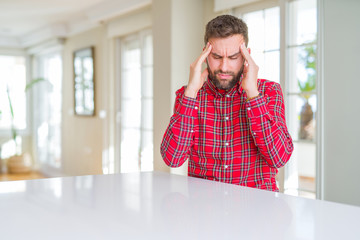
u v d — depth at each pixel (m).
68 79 6.11
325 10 2.59
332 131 2.58
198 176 1.34
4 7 4.88
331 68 2.57
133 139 4.66
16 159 6.92
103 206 0.89
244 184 1.28
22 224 0.75
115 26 4.73
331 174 2.60
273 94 1.28
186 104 1.25
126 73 4.80
